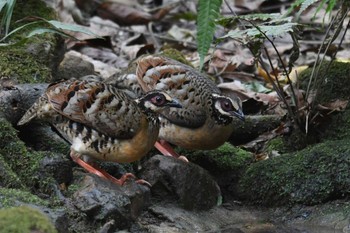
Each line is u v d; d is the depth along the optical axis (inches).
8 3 456.8
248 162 495.5
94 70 598.5
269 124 528.7
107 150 421.7
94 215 389.4
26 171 409.7
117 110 416.2
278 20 447.8
